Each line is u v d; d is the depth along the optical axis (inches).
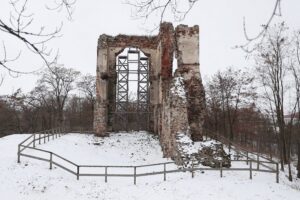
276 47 984.9
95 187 563.2
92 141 992.2
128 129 1309.1
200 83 874.8
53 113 1787.6
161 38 999.0
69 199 506.9
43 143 837.8
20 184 534.9
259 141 1633.9
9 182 537.6
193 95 866.1
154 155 906.7
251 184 570.3
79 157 796.0
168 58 989.8
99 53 1095.0
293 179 861.8
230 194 521.3
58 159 719.1
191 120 852.6
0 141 901.8
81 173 638.5
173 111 760.3
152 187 564.7
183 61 884.0
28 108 1765.5
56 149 807.7
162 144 927.7
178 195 521.0
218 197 509.0
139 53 1203.2
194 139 841.5
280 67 992.9
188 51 890.1
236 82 1378.0
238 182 576.4
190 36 895.7
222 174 617.6
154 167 744.3
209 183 564.1
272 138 1533.0
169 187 555.2
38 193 514.3
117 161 842.2
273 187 566.6
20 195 502.9
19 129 1684.3
